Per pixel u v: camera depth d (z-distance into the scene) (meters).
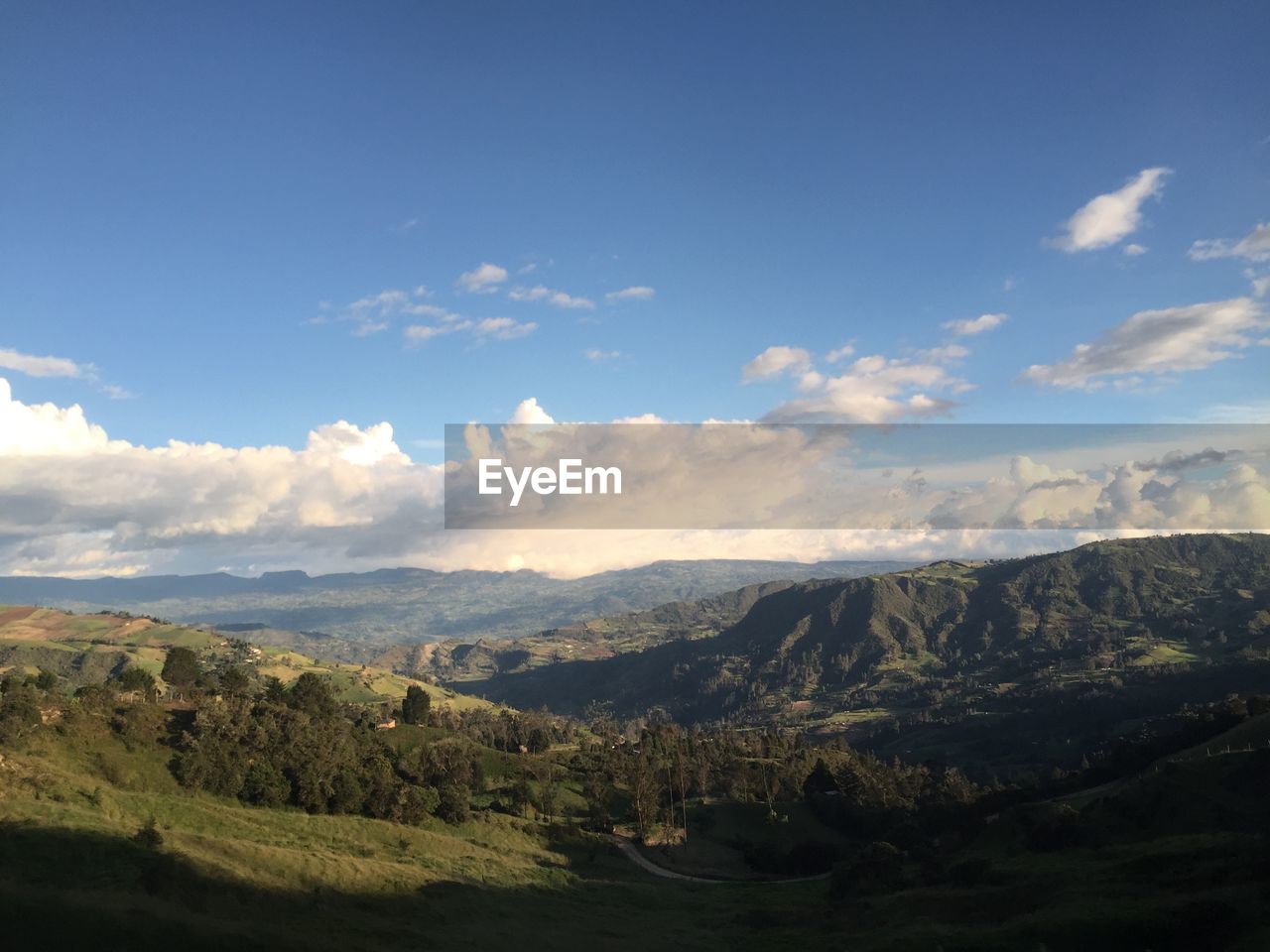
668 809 130.75
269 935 43.09
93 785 69.38
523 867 85.56
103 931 37.12
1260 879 51.41
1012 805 116.56
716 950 62.09
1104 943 47.94
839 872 90.06
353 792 88.06
